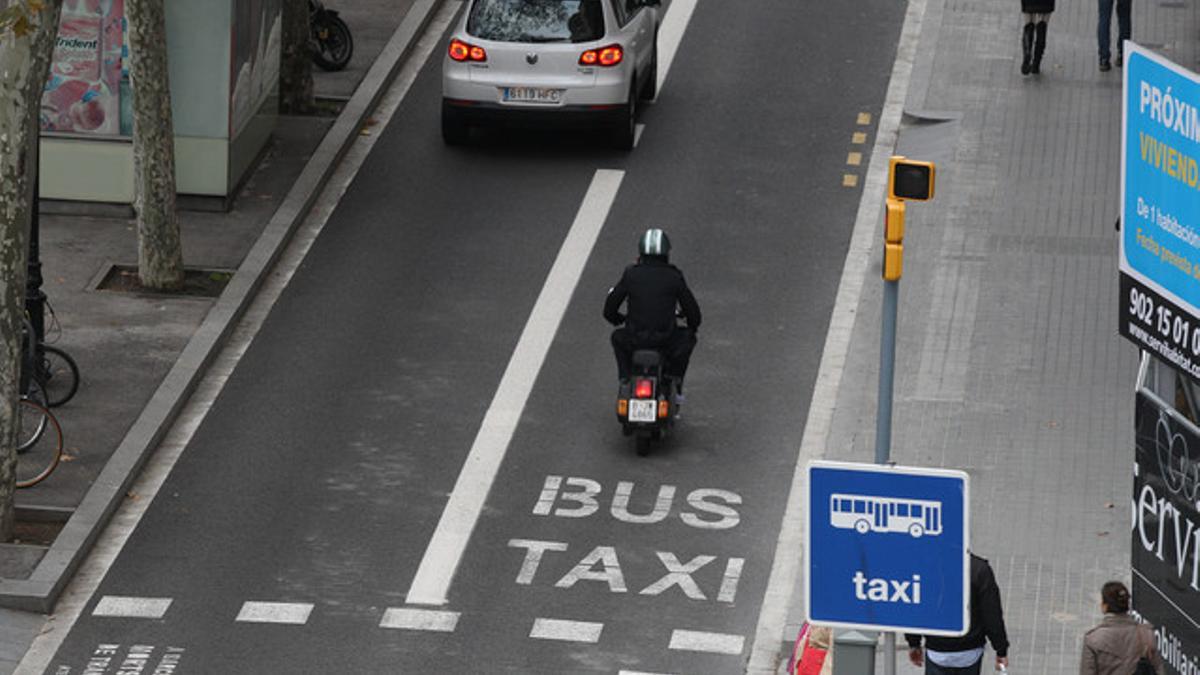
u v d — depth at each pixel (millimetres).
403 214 76438
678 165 80125
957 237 74062
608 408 63719
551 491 58938
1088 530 56375
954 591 32125
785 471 60219
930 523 32062
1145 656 43094
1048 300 69625
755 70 88312
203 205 75438
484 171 79750
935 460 60188
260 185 77688
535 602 53500
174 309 68750
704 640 51969
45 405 59656
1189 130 41938
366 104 84750
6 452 55031
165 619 52812
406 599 53688
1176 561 44500
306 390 64562
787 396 64312
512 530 56938
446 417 63062
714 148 81438
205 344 66312
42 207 75750
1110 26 87938
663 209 76625
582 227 75312
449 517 57594
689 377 65250
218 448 61219
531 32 79312
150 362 65125
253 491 58969
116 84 74625
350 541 56406
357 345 67375
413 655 51125
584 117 79250
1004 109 84125
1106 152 80438
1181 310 42938
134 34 68062
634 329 60438
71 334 66625
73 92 74688
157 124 68875
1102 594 44219
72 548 54938
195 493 58812
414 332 68188
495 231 75000
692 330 61375
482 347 67250
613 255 73375
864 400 63875
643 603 53500
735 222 75625
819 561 32406
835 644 36031
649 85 84750
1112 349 66375
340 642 51719
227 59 74375
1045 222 75125
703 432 62219
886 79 87500
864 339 67562
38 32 52969
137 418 61781
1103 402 63312
